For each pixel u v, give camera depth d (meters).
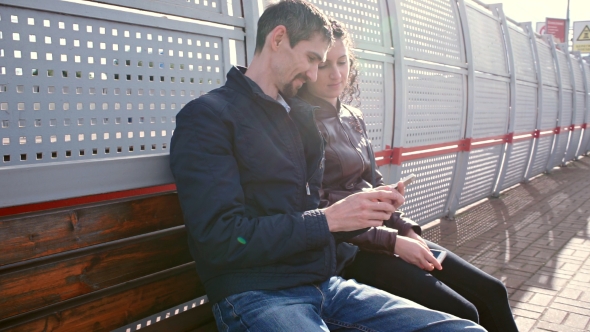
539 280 4.09
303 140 1.85
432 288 2.00
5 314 1.38
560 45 11.54
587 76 13.56
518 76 7.86
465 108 5.73
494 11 7.35
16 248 1.41
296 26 1.72
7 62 1.65
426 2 4.83
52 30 1.75
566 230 5.74
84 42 1.83
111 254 1.62
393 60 4.12
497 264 4.50
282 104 1.85
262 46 1.80
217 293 1.64
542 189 8.68
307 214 1.64
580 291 3.84
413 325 1.65
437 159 5.29
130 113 1.98
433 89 4.96
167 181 1.77
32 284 1.43
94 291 1.58
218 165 1.58
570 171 11.33
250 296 1.59
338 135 2.29
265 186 1.72
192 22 2.18
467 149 5.81
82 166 1.54
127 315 1.68
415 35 4.61
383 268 2.10
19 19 1.67
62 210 1.51
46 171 1.46
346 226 1.67
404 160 4.50
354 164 2.28
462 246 5.06
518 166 8.64
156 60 2.06
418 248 2.10
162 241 1.77
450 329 1.61
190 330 1.92
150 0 2.01
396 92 4.18
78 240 1.54
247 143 1.68
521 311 3.48
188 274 1.88
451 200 6.01
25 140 1.71
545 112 9.67
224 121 1.64
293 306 1.57
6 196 1.39
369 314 1.70
